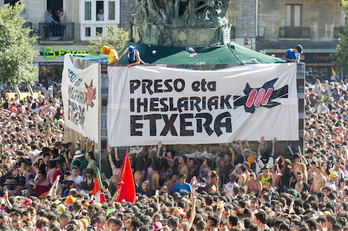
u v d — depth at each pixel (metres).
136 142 43.53
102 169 43.34
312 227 30.30
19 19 84.38
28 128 57.75
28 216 30.14
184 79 43.75
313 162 42.66
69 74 49.47
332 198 36.47
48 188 41.97
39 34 105.38
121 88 43.28
